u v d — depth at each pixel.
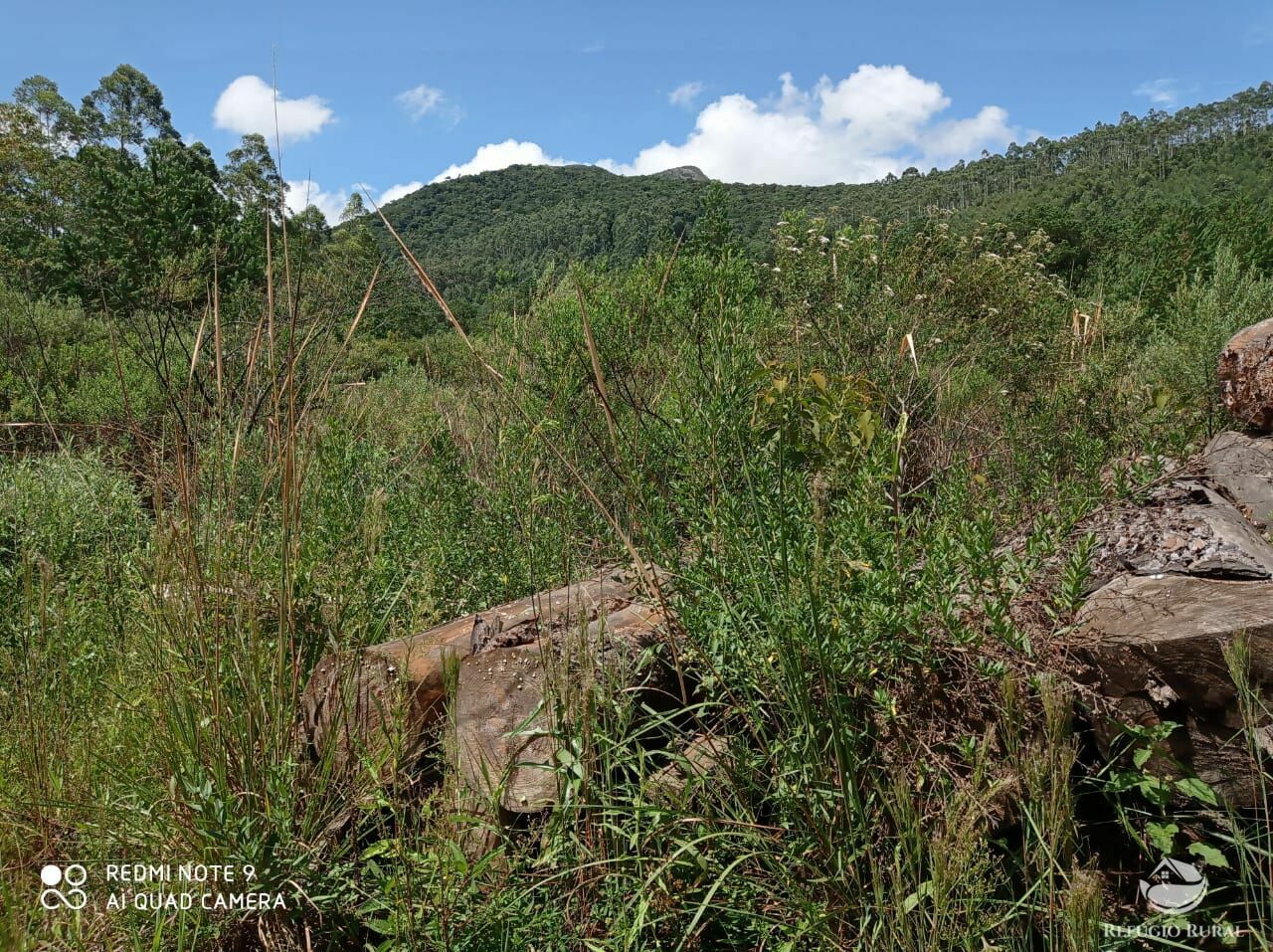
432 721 2.53
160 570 2.38
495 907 1.97
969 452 4.32
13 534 3.79
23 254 13.86
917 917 1.85
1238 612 2.12
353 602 2.78
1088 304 7.48
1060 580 2.35
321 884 2.04
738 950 2.00
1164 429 4.04
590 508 3.34
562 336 4.27
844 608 2.07
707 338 2.80
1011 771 1.95
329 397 3.35
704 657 2.26
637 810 2.03
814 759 2.01
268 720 2.23
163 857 2.04
